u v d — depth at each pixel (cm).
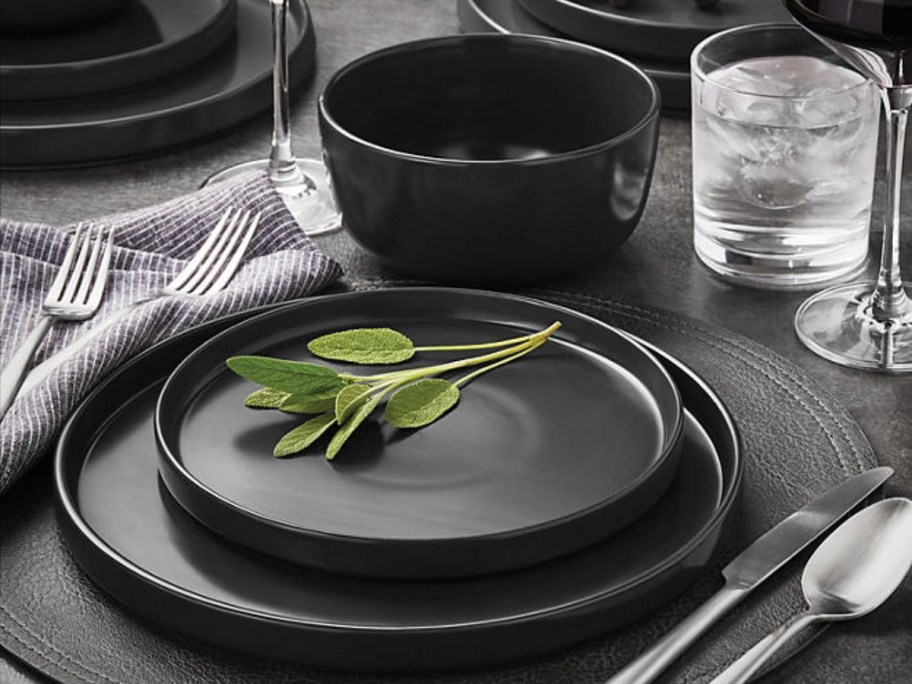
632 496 89
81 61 160
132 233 128
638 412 100
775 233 125
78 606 88
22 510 97
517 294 123
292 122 159
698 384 102
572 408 100
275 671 83
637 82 127
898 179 116
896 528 91
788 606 87
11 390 104
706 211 127
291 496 92
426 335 110
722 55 129
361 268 129
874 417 108
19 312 118
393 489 92
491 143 137
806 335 118
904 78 105
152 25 171
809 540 91
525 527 85
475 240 119
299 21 175
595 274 129
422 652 81
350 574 86
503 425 99
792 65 128
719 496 94
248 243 126
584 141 135
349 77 129
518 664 83
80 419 99
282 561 88
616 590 83
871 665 85
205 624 83
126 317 111
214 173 148
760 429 104
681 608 87
